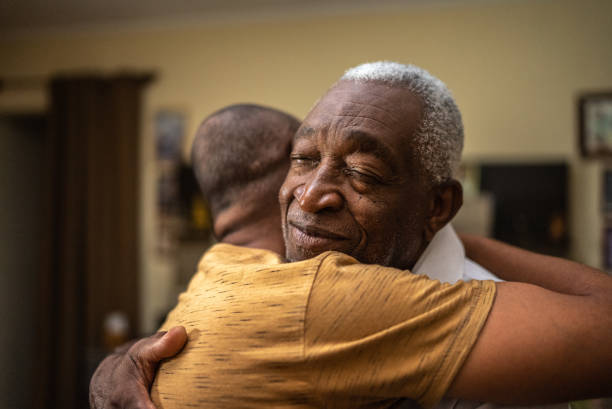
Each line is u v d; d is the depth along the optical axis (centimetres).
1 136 392
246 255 60
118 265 344
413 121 54
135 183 347
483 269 69
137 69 360
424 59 316
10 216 402
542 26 300
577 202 291
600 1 292
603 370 40
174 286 341
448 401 54
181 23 354
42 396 341
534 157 298
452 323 43
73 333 342
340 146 52
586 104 291
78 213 350
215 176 71
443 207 60
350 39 329
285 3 329
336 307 45
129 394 52
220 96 348
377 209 52
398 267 59
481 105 307
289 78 339
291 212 56
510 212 291
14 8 337
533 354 41
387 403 48
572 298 45
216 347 48
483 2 308
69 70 370
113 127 351
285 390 45
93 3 329
